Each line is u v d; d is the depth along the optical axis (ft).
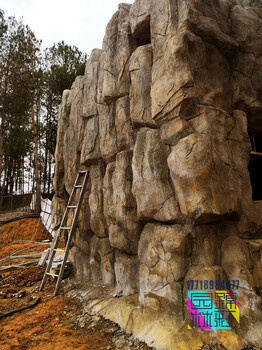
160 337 10.55
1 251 35.06
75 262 20.84
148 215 13.96
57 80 54.49
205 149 12.00
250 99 15.08
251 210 13.65
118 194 15.87
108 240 17.99
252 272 11.96
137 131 16.20
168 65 13.33
